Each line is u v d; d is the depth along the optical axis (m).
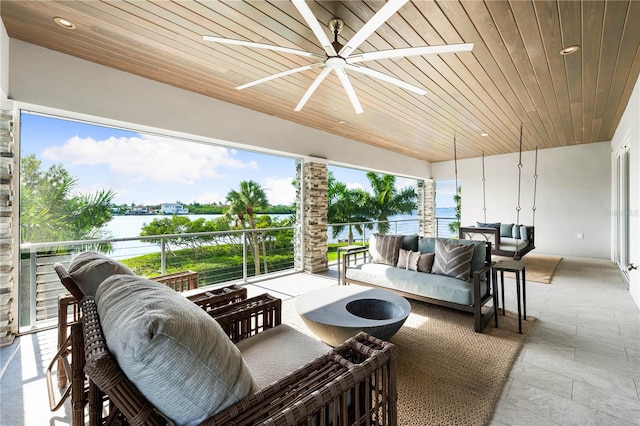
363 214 15.19
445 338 2.66
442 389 1.92
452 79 3.16
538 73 3.05
